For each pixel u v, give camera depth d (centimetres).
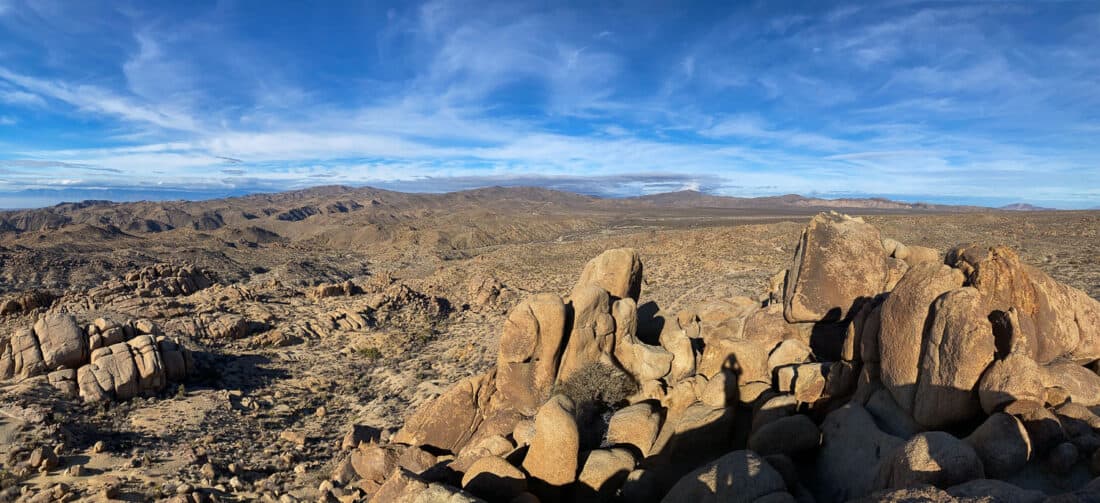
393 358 4209
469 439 1852
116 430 2395
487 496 1173
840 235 1616
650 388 1622
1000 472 803
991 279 1073
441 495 1024
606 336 1820
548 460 1209
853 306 1562
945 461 760
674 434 1331
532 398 1755
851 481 1013
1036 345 1026
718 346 1600
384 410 2989
